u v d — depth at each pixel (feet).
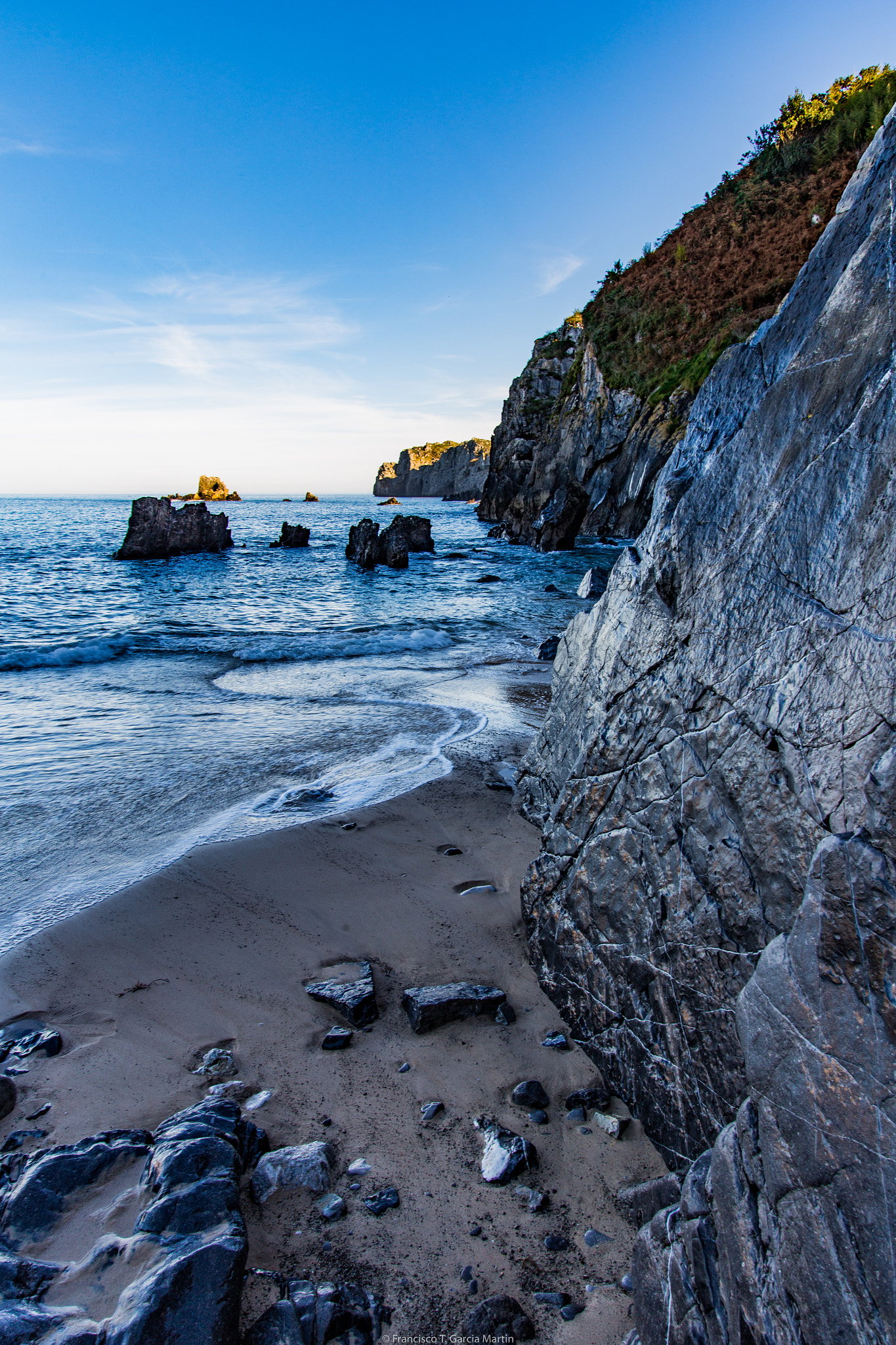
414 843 17.80
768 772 7.26
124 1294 6.64
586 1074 10.46
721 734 8.14
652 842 9.53
